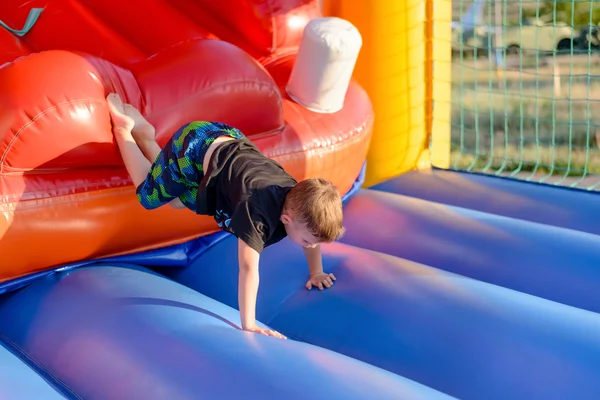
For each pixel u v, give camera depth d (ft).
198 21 14.48
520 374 8.42
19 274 10.38
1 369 8.14
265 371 7.63
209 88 11.30
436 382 8.59
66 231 10.30
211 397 7.34
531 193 14.65
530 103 25.48
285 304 10.42
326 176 13.16
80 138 10.06
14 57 12.56
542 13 27.14
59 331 9.29
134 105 10.84
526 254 11.46
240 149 9.69
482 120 26.35
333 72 12.89
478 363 8.67
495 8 27.71
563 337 8.88
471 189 15.10
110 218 10.69
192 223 11.67
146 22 13.92
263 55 14.35
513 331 9.06
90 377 8.34
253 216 8.75
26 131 9.67
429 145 16.98
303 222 8.56
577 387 8.13
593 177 21.65
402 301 9.89
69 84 9.97
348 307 9.97
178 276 11.94
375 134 16.26
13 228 9.86
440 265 11.60
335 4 15.97
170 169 9.92
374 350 9.23
